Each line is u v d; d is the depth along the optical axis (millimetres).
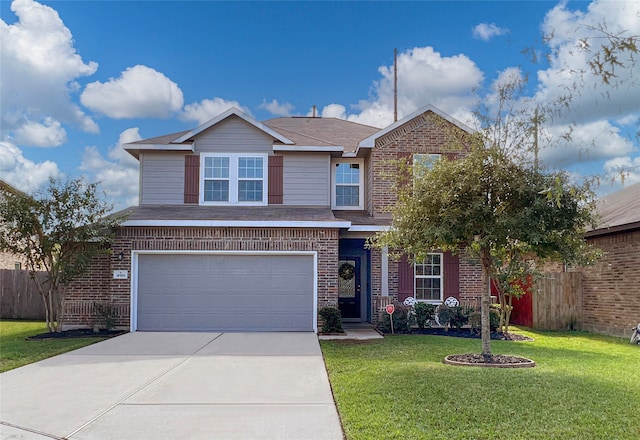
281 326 15359
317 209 17422
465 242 10555
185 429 6391
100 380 8953
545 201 9297
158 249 15305
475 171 9664
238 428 6422
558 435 5965
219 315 15383
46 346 12531
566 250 9812
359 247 18766
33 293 20344
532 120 8805
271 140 17922
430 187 10047
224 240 15352
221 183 17734
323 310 14938
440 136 17688
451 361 10094
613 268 15383
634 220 13922
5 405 7445
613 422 6383
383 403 7207
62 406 7387
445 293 16844
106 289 15812
